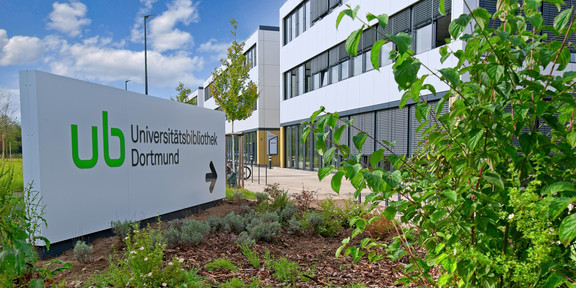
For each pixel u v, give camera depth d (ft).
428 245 6.66
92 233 16.35
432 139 6.58
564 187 4.54
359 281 12.51
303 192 24.64
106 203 17.13
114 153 17.71
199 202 25.59
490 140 5.77
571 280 4.60
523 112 5.20
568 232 4.05
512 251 5.82
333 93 61.98
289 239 18.38
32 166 13.75
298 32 75.87
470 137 5.33
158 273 9.91
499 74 4.95
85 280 11.39
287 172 70.90
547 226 5.17
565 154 5.62
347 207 21.74
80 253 13.05
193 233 15.98
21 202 8.90
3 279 7.41
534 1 5.66
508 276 5.42
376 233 18.12
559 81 5.56
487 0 34.65
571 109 5.83
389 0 47.21
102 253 14.33
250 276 12.54
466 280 5.50
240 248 15.87
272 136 50.98
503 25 6.11
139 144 19.58
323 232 19.45
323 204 21.86
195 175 25.11
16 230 7.50
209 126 27.20
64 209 14.82
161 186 21.40
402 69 4.38
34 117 13.70
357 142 5.70
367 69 52.65
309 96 71.05
